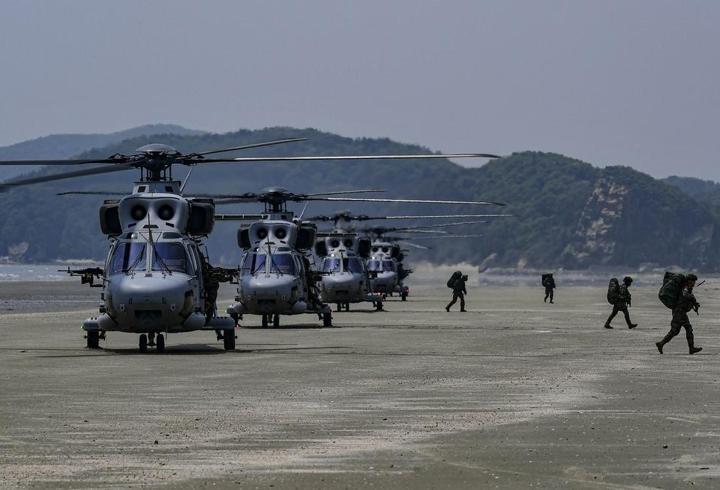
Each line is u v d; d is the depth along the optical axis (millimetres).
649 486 26438
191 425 36031
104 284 66125
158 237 66125
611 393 45062
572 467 28766
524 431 34750
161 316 64500
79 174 56875
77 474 27812
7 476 27531
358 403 41812
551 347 72312
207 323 68562
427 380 50344
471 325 101438
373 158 64688
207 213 68375
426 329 94125
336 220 140625
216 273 68875
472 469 28516
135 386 47750
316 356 64312
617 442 32625
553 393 45062
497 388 47000
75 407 40594
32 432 34500
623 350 69625
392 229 195375
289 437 33594
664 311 136375
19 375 52594
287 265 94938
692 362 60500
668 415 38375
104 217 67938
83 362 59781
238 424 36250
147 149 67562
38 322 107938
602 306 157500
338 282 133250
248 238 96875
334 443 32500
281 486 26422
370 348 71125
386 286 183000
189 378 51281
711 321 109312
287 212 98500
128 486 26391
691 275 66875
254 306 94375
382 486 26438
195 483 26750
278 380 50375
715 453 30797
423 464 29172
